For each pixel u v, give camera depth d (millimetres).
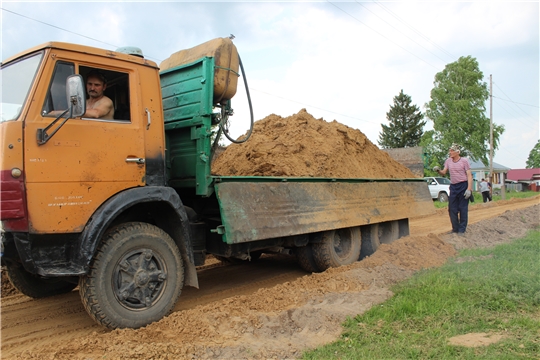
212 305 4965
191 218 5809
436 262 7203
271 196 5938
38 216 3891
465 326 4238
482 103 45812
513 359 3441
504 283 5422
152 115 4793
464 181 9508
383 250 7832
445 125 46125
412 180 9938
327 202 6902
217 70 5457
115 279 4258
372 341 3971
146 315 4402
